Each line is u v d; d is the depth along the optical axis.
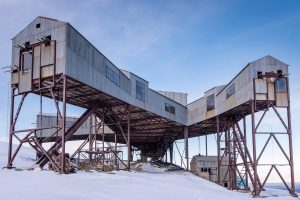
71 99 42.97
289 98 42.25
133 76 49.78
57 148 34.81
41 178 27.77
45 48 34.69
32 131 34.78
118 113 53.22
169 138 78.06
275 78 42.34
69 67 33.62
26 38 36.38
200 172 65.31
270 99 41.84
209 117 56.75
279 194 43.28
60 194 21.81
